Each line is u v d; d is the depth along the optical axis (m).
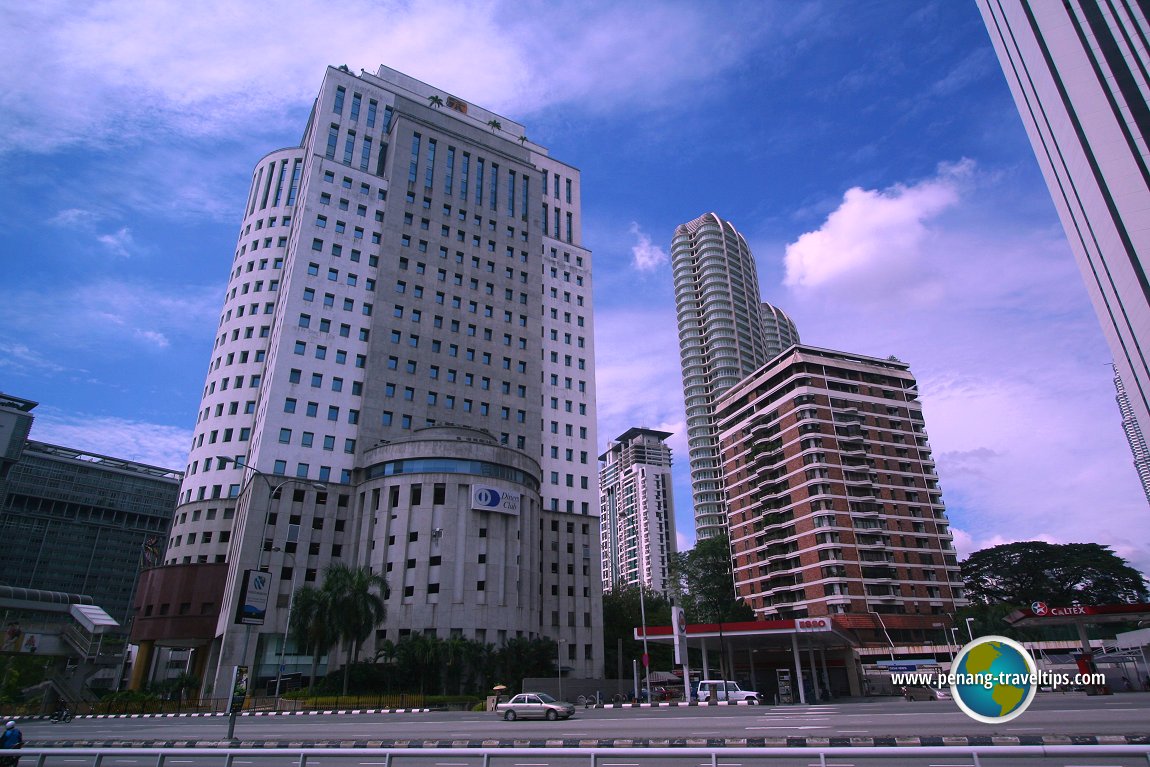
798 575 101.12
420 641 55.62
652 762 10.73
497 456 70.56
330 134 89.44
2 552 179.88
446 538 64.38
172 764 18.27
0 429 165.50
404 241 87.12
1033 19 58.09
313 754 11.42
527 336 93.06
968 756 9.62
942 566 101.75
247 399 81.69
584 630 81.62
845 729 23.03
